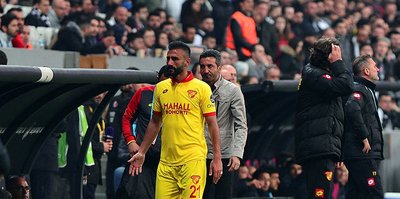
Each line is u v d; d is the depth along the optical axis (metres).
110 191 32.25
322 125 27.88
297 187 37.03
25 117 27.23
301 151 28.08
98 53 38.47
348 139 30.52
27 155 28.52
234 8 49.34
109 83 26.88
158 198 25.17
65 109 28.17
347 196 31.28
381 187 30.72
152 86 27.91
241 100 27.34
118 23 43.00
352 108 30.11
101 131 32.06
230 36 45.34
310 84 27.75
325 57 27.78
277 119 37.00
